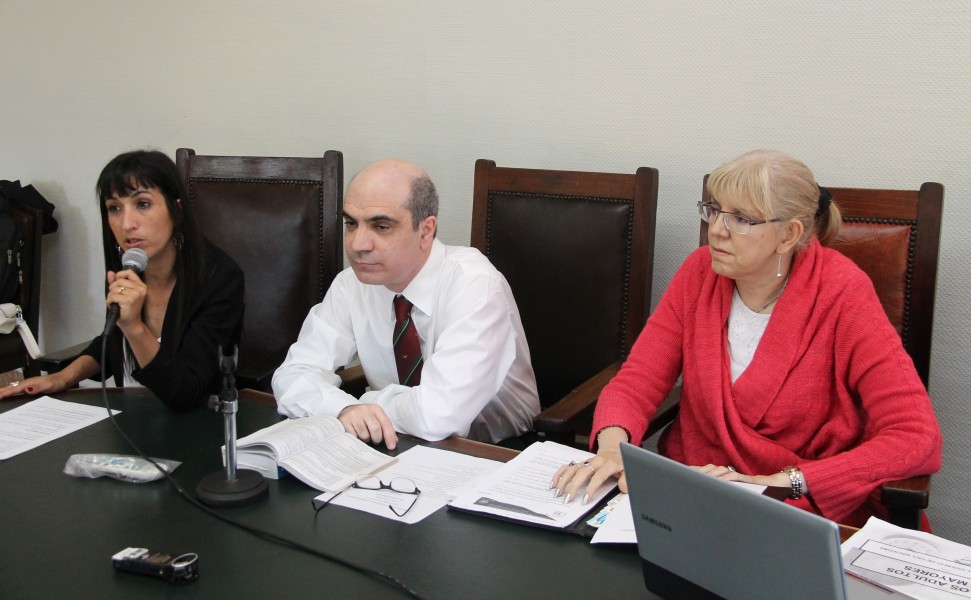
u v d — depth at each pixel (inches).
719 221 59.9
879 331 59.6
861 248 71.0
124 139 127.1
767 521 33.8
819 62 80.6
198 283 73.4
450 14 99.0
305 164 95.0
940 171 77.2
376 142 107.3
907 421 57.4
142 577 42.3
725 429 63.4
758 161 58.9
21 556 44.2
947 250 77.9
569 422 65.2
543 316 86.3
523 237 86.7
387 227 65.4
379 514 48.7
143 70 123.0
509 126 97.8
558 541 45.8
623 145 91.6
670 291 69.2
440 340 67.2
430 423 62.6
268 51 112.7
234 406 50.8
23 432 61.1
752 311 64.6
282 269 95.3
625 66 89.9
